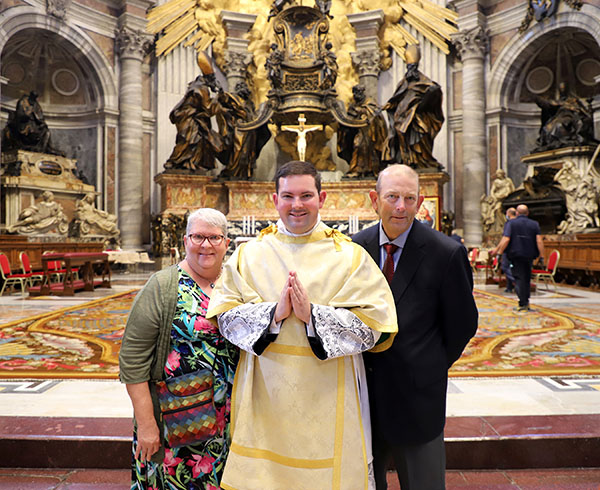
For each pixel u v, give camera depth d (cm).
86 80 1634
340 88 1772
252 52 1777
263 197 1595
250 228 1499
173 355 176
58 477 257
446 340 189
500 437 268
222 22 1750
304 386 157
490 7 1661
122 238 1634
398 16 1750
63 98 1662
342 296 161
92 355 462
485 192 1658
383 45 1766
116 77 1645
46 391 351
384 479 191
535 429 279
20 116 1441
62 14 1502
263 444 160
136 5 1638
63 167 1513
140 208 1664
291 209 167
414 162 1512
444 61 1723
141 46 1655
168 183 1511
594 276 1077
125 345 175
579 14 1443
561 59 1609
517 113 1677
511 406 319
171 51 1731
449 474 262
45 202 1405
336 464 155
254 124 1588
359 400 167
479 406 319
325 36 1670
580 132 1395
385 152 1541
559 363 430
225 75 1761
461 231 1706
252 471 157
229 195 1586
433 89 1458
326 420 158
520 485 249
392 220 182
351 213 1569
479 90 1656
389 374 178
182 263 194
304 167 169
